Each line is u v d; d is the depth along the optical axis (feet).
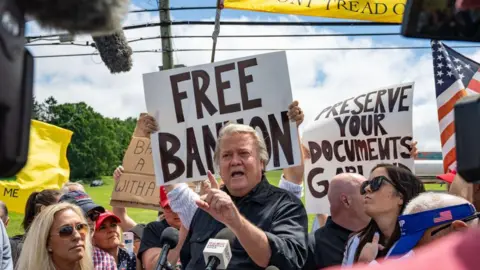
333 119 17.20
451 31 2.34
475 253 1.77
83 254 11.57
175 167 13.92
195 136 13.89
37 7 2.09
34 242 11.39
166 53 35.76
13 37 2.04
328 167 17.01
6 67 2.01
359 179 12.69
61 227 11.37
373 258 9.71
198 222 11.43
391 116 16.71
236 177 10.72
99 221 15.01
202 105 13.89
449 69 18.07
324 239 12.66
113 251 15.39
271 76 13.44
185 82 14.07
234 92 13.67
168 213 15.43
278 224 10.33
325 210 16.85
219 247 8.96
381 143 16.72
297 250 10.00
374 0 26.22
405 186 9.94
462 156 2.06
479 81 18.74
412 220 8.27
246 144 10.82
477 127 2.02
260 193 10.78
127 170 18.21
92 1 2.13
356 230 12.44
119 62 3.34
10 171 2.07
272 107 13.38
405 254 8.17
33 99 2.18
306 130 17.31
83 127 184.85
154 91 14.21
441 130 17.74
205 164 13.79
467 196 10.90
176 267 11.78
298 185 13.35
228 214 9.02
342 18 26.20
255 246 9.27
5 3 2.01
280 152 13.21
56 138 25.07
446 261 1.79
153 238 15.76
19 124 2.07
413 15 2.34
